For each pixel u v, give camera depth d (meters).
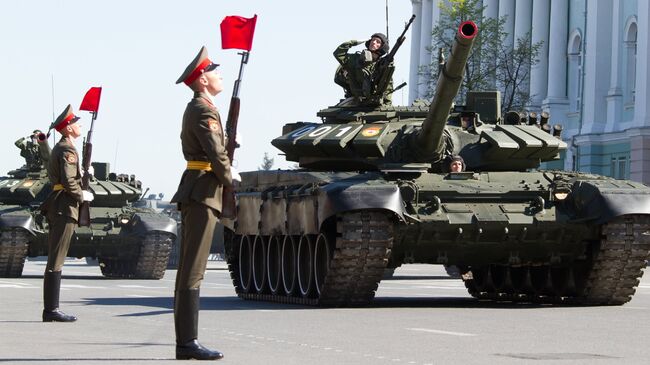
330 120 45.84
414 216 39.22
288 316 34.62
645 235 39.97
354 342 26.09
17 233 68.94
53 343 25.41
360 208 37.41
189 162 22.58
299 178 41.59
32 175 73.94
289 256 44.03
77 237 70.56
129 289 53.66
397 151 42.47
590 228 40.25
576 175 42.53
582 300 42.47
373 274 38.94
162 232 70.62
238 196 48.16
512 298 47.59
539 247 41.03
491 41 110.94
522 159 43.75
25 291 49.75
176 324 22.31
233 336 27.67
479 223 39.41
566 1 128.38
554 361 22.41
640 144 109.31
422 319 33.38
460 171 41.88
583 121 120.44
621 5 116.50
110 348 24.27
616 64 116.69
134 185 75.38
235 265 49.19
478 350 24.45
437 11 160.75
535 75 132.75
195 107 22.34
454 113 45.41
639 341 26.83
